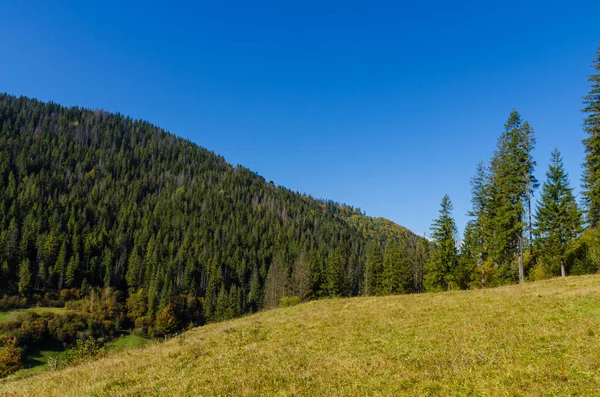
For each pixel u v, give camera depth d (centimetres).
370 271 7588
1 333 6369
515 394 833
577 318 1431
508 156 3903
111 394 1148
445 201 5062
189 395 1090
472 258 5212
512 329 1408
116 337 8394
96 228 14750
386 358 1277
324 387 1035
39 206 14450
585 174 3644
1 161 17962
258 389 1068
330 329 1912
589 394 784
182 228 16675
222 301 10688
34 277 11038
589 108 3139
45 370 1952
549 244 4178
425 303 2408
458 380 959
